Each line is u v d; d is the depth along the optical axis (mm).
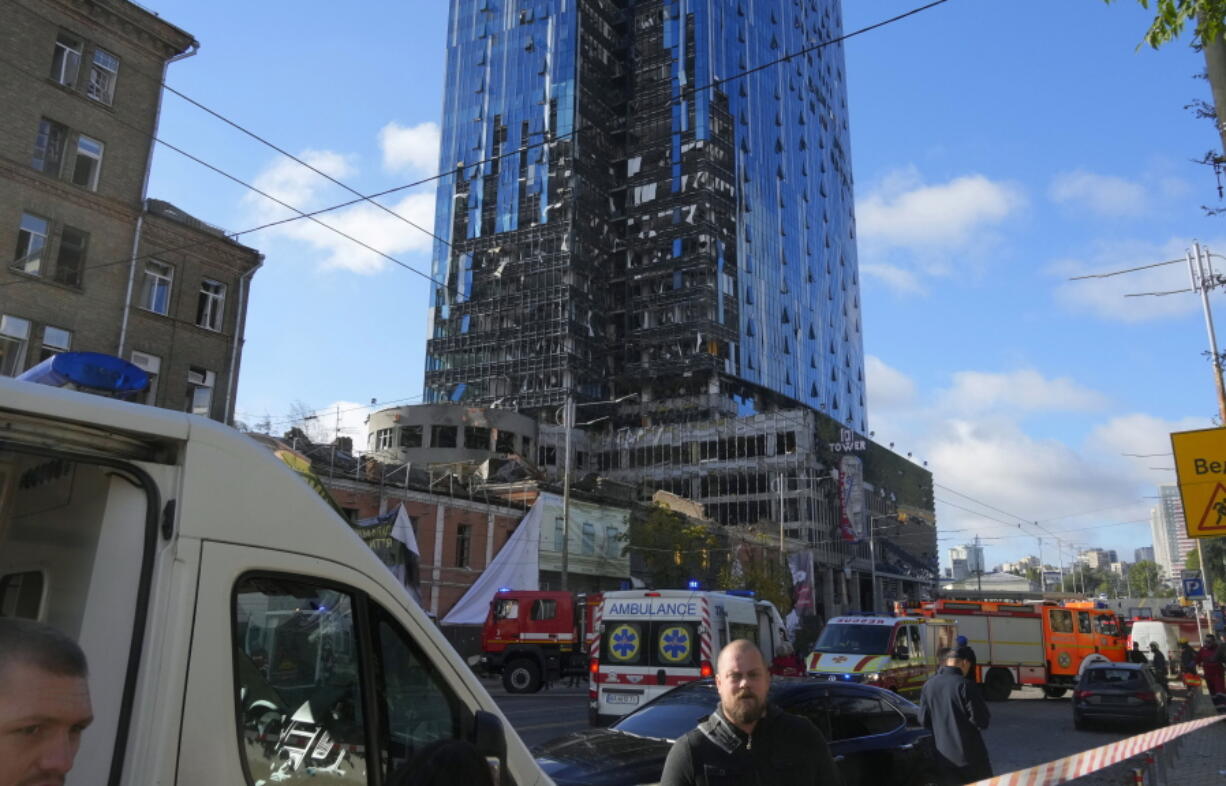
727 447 93188
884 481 100000
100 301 27703
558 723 16891
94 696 2555
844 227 143875
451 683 3238
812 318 126875
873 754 8117
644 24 120312
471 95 124500
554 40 119625
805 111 135500
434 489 38094
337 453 36062
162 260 29609
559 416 91688
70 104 27750
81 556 2738
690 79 114562
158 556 2639
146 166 29562
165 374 29078
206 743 2584
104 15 28844
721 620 14844
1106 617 29125
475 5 128500
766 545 63438
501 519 41062
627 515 48594
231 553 2768
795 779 3828
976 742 7645
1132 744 6129
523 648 25578
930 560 108062
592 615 26516
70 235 27516
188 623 2617
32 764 1718
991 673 27906
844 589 87188
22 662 1716
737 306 110250
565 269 109562
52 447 2594
